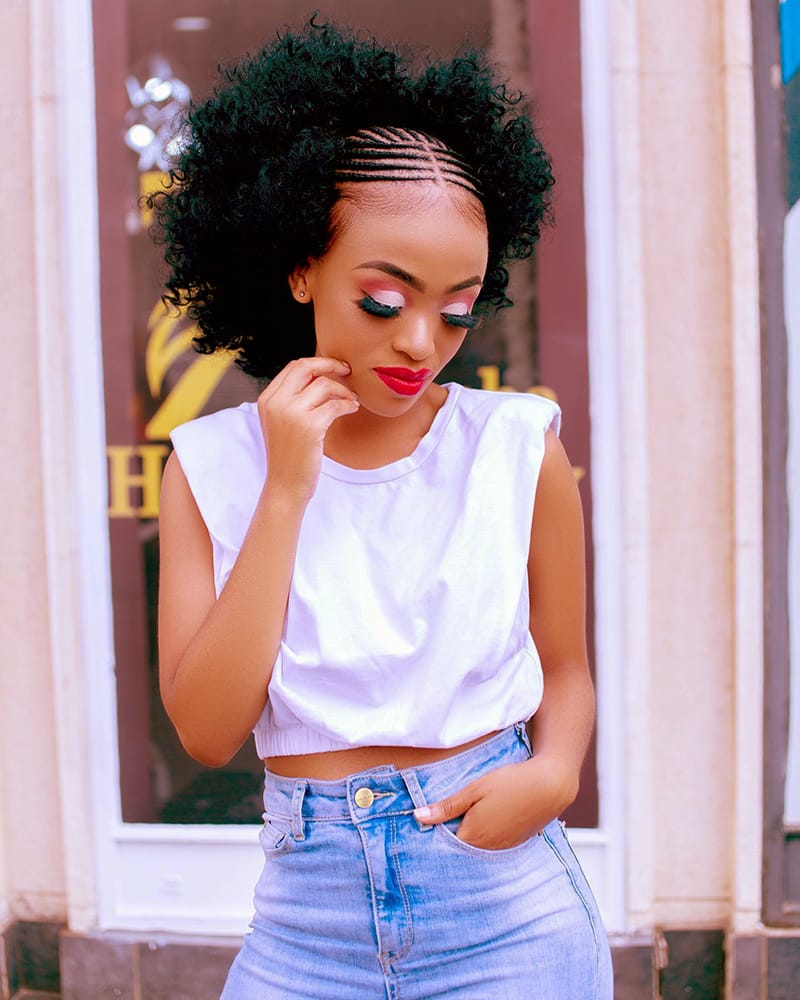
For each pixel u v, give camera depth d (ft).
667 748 7.68
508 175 3.70
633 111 7.24
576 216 7.48
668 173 7.37
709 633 7.61
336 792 3.37
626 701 7.55
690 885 7.73
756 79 7.18
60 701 7.86
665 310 7.45
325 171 3.19
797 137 7.23
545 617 3.86
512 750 3.54
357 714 3.37
